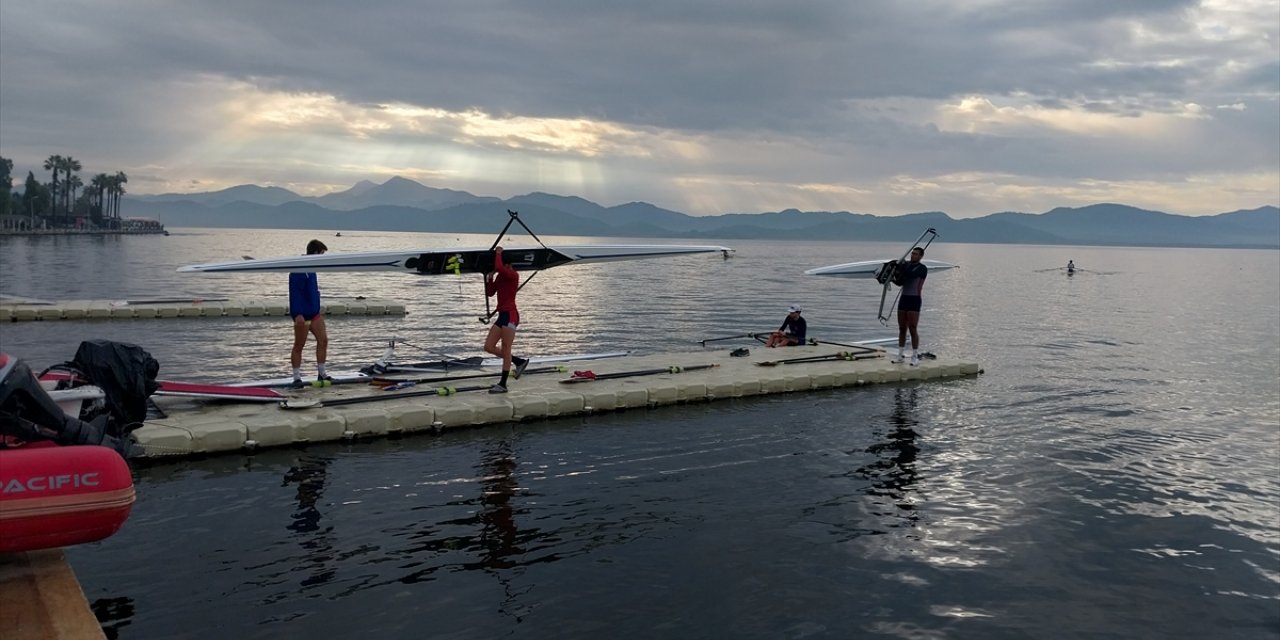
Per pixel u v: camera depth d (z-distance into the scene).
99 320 28.23
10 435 6.64
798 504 9.76
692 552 8.24
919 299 17.94
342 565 7.58
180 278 54.75
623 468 10.87
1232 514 10.27
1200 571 8.54
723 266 93.38
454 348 23.16
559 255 15.41
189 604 6.72
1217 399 17.98
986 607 7.45
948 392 16.95
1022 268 112.19
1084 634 7.12
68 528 6.23
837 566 8.09
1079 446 13.05
